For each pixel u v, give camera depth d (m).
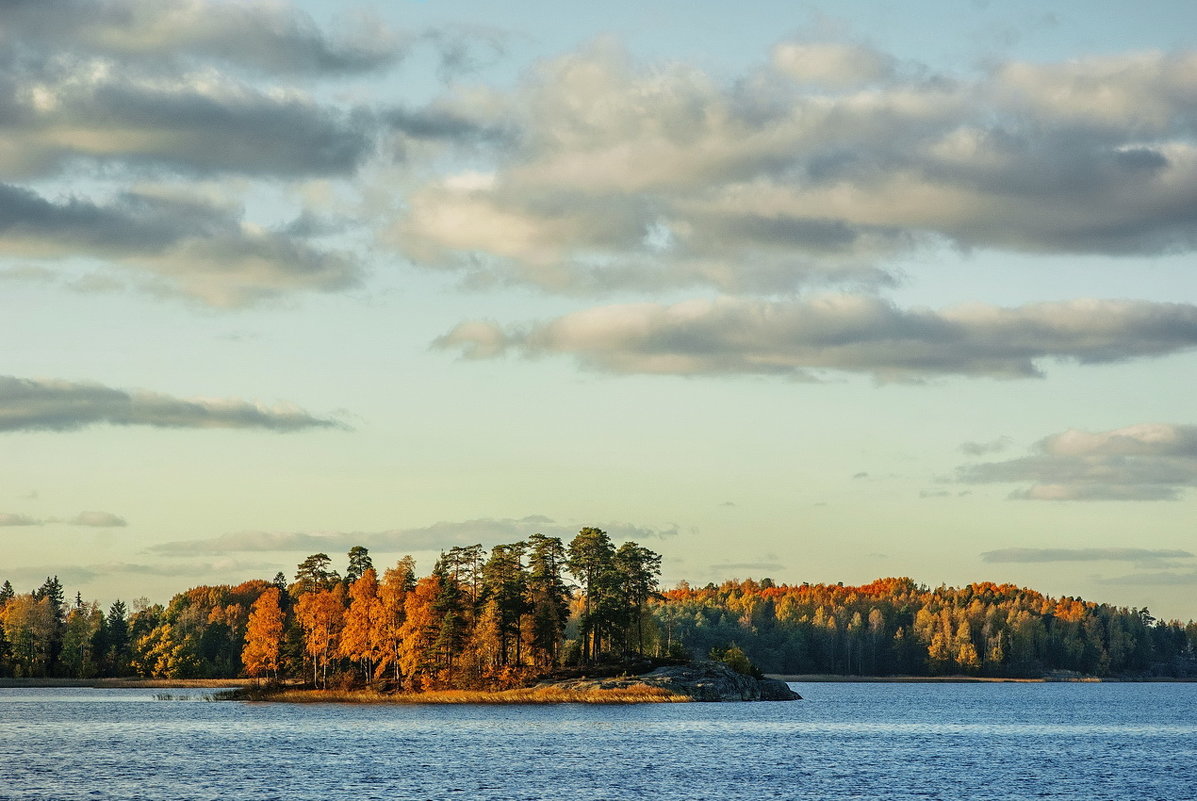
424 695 168.50
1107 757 118.56
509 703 166.62
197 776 91.44
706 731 133.25
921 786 93.25
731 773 97.25
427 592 171.25
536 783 89.81
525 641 172.00
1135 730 158.62
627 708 161.00
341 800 81.06
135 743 114.88
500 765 99.25
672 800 83.50
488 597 171.50
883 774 99.88
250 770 95.00
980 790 92.06
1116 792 92.38
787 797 85.94
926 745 128.12
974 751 122.56
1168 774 104.00
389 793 84.38
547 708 159.62
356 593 176.50
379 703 169.25
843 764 106.31
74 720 143.50
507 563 172.88
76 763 99.19
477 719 143.00
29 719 145.38
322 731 127.19
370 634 174.38
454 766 98.25
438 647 168.50
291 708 162.00
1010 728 159.00
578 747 112.88
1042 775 102.12
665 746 115.50
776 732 135.75
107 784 87.31
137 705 172.50
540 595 173.50
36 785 86.75
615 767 99.31
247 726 133.38
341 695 173.62
